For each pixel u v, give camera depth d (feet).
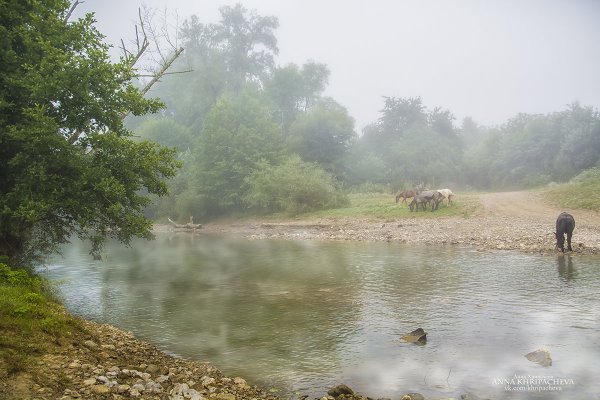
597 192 111.04
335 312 37.91
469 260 61.98
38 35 40.16
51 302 32.96
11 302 25.86
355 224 117.50
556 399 21.29
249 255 77.46
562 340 29.19
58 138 37.55
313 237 107.24
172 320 36.70
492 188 226.58
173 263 69.15
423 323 33.94
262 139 172.96
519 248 70.28
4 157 39.06
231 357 28.07
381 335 31.55
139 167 44.04
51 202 37.63
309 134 194.49
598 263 55.72
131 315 38.45
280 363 26.89
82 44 43.01
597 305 36.88
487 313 35.73
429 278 50.52
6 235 40.45
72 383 19.11
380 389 22.94
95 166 41.88
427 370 25.21
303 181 148.66
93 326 32.32
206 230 149.79
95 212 42.42
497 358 26.63
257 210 166.81
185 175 192.13
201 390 21.45
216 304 41.88
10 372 18.62
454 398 21.66
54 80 37.91
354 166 210.79
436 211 117.70
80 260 73.97
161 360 26.55
